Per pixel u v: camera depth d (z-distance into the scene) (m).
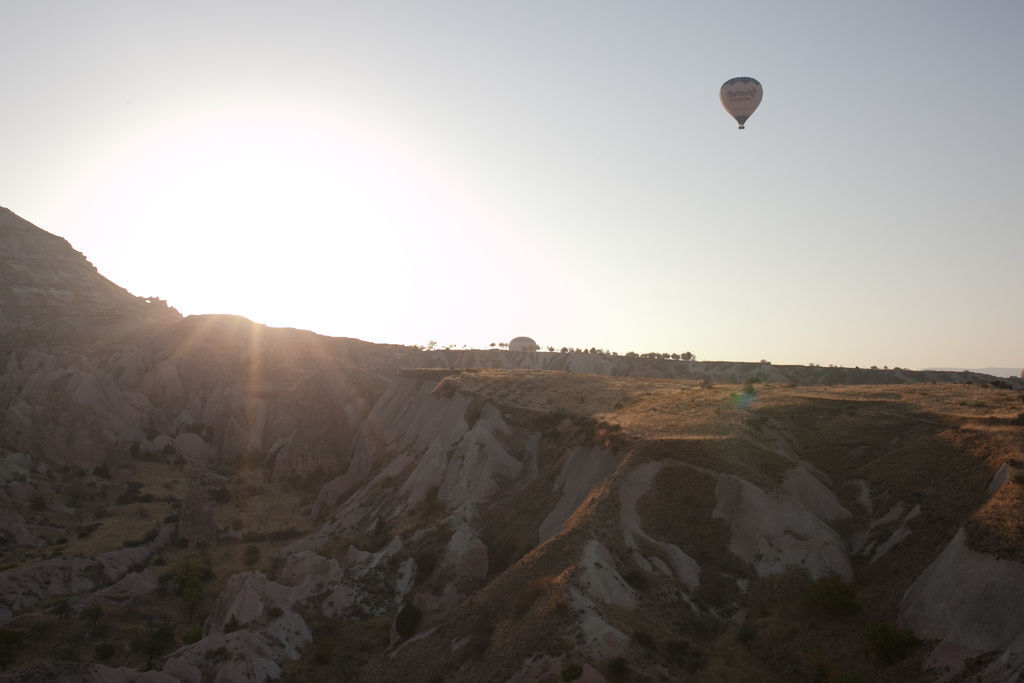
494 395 86.50
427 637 45.91
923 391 70.50
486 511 63.59
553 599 40.28
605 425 63.12
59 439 103.94
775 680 36.78
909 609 37.62
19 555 71.44
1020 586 33.31
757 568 44.53
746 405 68.12
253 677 43.75
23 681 35.25
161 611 59.56
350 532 74.06
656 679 35.53
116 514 85.69
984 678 30.84
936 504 44.12
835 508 48.38
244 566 69.75
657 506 49.50
